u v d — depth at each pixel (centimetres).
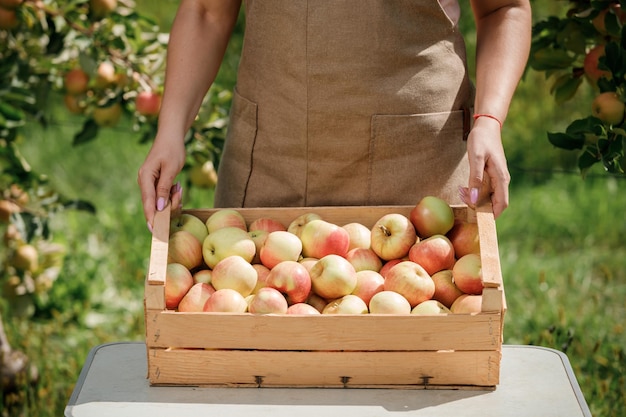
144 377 183
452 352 173
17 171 327
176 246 196
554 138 255
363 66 207
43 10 311
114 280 444
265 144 222
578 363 344
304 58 208
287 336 173
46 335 375
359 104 210
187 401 172
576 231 479
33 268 339
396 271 186
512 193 510
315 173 218
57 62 323
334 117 211
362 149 214
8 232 341
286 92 213
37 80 328
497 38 208
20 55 323
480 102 199
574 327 371
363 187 218
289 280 184
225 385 177
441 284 189
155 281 172
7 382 337
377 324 171
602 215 487
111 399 173
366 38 206
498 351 172
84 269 441
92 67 302
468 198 191
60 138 583
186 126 212
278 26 210
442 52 213
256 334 173
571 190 512
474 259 186
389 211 208
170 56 220
